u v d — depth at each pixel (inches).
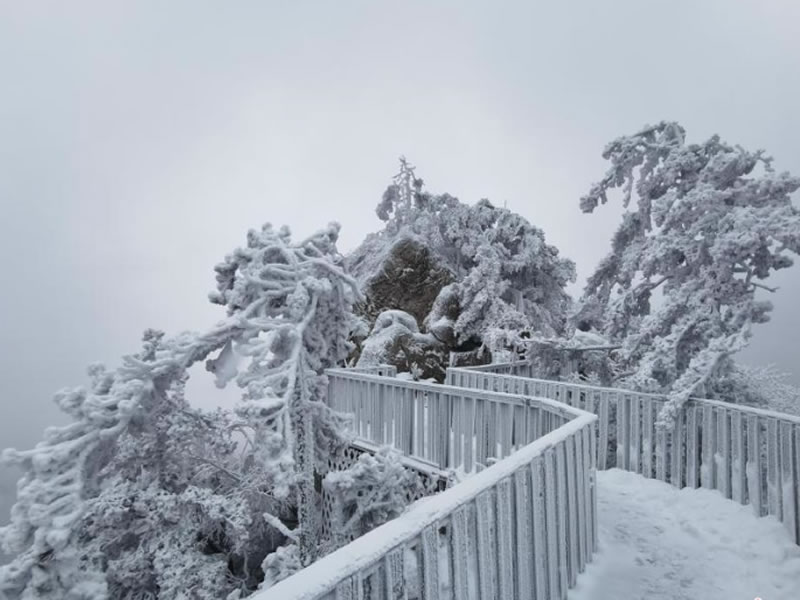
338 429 301.6
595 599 169.2
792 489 213.0
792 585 178.1
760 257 336.5
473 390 291.4
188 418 320.2
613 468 319.0
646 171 449.1
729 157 364.8
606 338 478.0
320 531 289.9
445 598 153.2
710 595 173.2
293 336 263.3
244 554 303.0
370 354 748.6
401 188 1099.9
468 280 798.5
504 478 134.3
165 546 275.7
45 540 191.9
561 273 915.4
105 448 223.6
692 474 275.6
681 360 363.9
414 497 314.7
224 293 293.6
